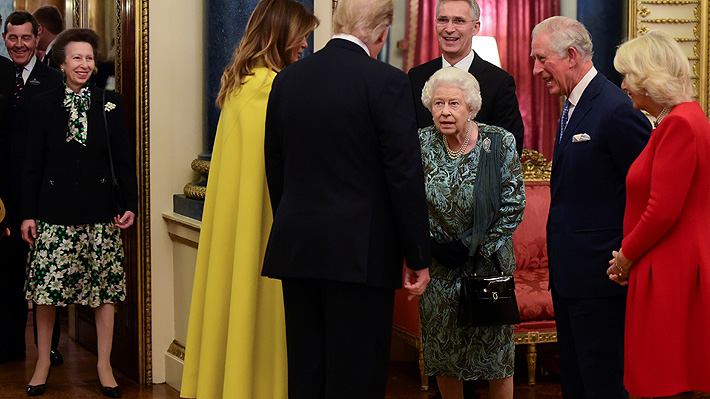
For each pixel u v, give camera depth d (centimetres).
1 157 548
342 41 305
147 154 498
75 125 469
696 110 304
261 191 353
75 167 469
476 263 371
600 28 600
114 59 531
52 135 468
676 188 296
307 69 304
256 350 359
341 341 296
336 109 292
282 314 358
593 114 323
